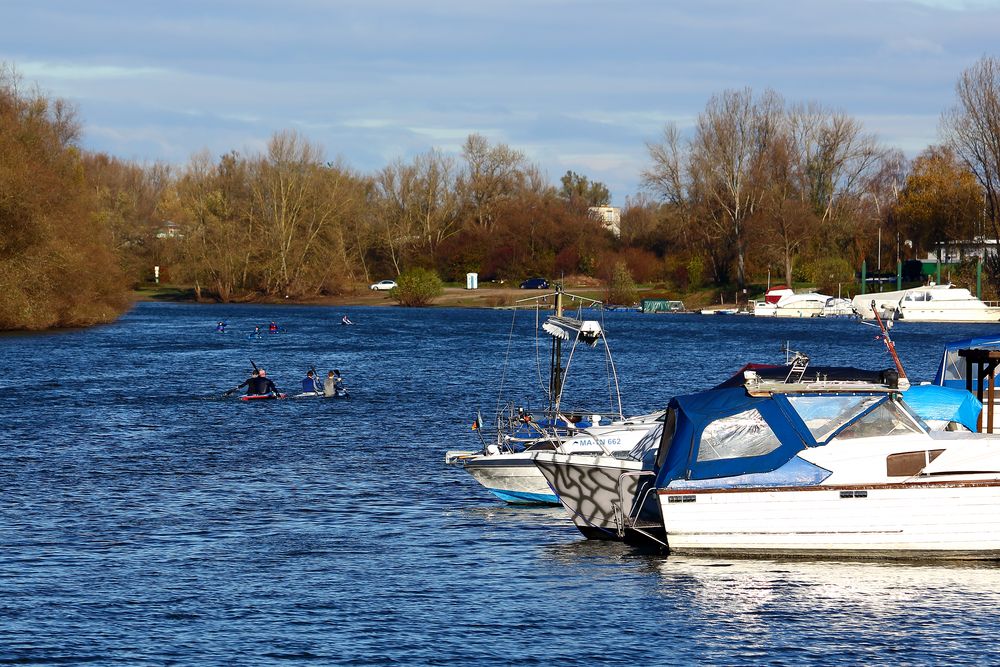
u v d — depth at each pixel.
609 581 45.78
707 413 48.88
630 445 58.50
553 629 40.38
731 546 47.91
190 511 57.72
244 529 54.12
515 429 71.50
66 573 46.34
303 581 45.75
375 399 109.44
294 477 67.00
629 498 51.19
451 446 79.12
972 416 56.81
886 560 47.09
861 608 42.38
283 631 39.91
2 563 47.69
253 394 108.25
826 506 47.03
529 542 52.09
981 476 46.66
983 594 43.78
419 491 63.25
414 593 44.31
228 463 71.75
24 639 38.78
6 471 68.12
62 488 63.09
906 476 47.09
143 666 36.62
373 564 48.28
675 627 40.59
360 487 64.12
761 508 47.41
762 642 39.22
